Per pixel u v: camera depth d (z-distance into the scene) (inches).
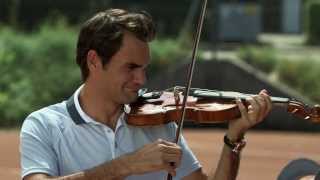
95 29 238.5
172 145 225.0
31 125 248.4
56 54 1601.9
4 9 2645.2
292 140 1274.6
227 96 277.1
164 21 2785.4
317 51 2220.7
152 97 277.6
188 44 1844.2
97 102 247.1
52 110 250.7
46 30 1681.8
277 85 1536.7
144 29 237.9
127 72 239.0
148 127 256.2
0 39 1611.7
